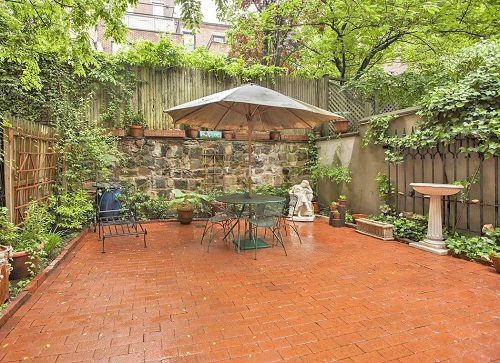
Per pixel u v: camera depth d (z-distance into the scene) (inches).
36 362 74.8
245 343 83.2
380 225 195.6
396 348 80.9
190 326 92.0
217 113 201.5
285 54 407.8
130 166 255.0
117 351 79.4
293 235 207.9
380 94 260.2
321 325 92.5
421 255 161.0
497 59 163.9
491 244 149.7
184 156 268.5
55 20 155.2
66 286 122.4
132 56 254.4
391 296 112.3
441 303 106.4
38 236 146.3
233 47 425.7
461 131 159.6
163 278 131.2
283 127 216.7
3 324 92.6
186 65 272.4
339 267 143.9
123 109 256.4
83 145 224.7
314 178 296.2
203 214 267.7
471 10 283.0
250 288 120.5
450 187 154.1
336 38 350.3
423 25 296.5
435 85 229.1
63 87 231.8
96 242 191.3
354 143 251.3
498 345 82.0
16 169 156.4
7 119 150.3
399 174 210.8
